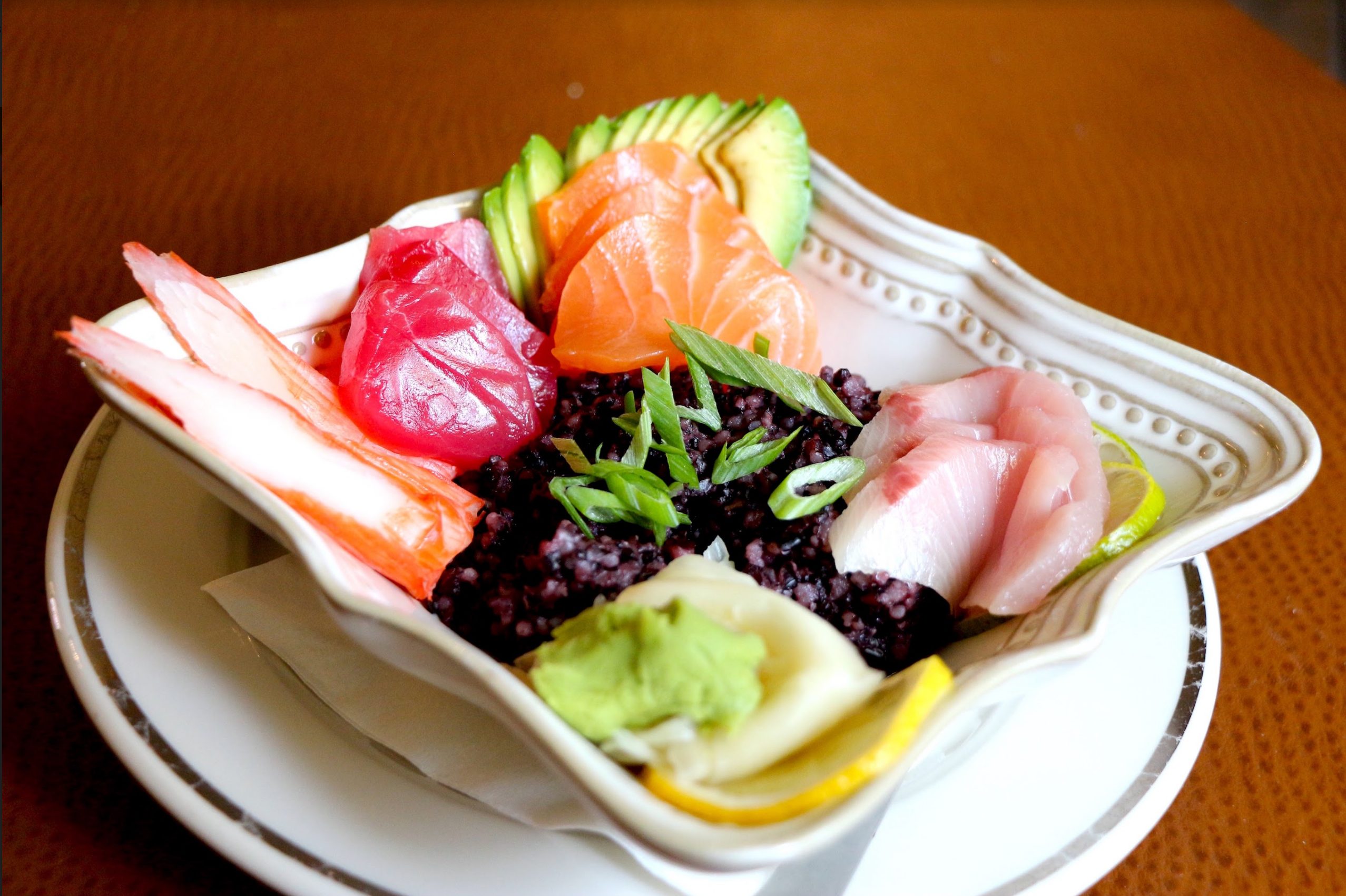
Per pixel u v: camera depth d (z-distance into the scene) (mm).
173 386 276
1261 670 325
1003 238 443
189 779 266
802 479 298
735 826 235
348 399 318
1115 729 287
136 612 289
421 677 264
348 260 334
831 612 294
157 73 498
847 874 260
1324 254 441
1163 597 310
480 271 358
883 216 367
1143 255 439
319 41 528
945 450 307
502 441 333
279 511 262
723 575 277
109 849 282
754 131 380
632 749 249
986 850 267
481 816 268
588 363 341
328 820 265
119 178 447
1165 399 320
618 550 289
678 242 357
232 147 465
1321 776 304
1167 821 295
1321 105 513
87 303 401
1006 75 530
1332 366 400
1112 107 510
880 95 514
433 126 480
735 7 573
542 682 250
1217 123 500
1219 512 278
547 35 542
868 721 248
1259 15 800
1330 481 369
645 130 384
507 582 293
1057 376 339
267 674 284
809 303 361
